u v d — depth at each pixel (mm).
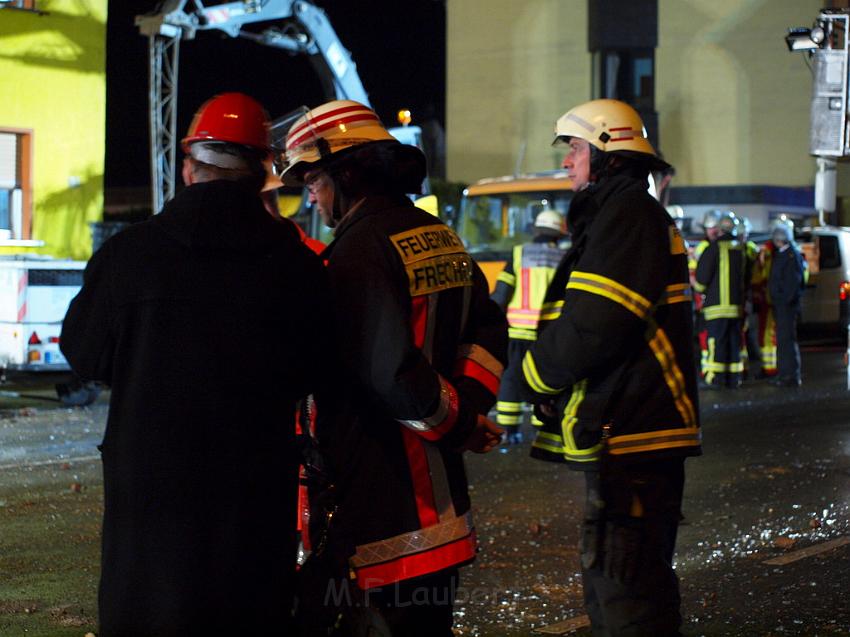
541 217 12703
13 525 9133
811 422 14820
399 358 3891
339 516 4059
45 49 24094
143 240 3811
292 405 3896
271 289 3811
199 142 3889
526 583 7465
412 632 4051
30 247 23828
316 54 26234
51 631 6523
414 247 4129
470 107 47156
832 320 28422
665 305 4723
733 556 8156
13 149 23984
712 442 13234
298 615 4051
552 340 4598
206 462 3709
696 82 44531
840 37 11914
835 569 7773
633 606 4609
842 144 11820
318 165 4246
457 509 4113
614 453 4645
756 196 43531
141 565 3689
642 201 4648
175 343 3736
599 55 44750
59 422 14820
